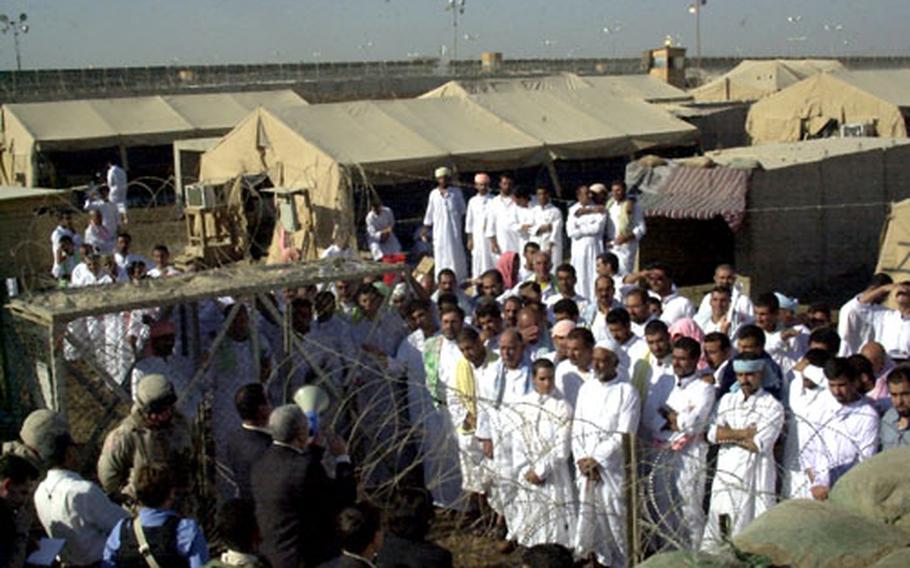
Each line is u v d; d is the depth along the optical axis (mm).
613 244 15039
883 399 7160
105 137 28422
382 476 8695
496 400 7895
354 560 4961
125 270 13672
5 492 5500
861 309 9656
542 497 7445
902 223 14242
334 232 17828
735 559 4020
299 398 6957
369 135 19391
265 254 20578
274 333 9000
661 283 10039
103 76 44188
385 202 19594
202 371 7941
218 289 7965
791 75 37812
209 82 47406
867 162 17031
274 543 5832
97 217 17000
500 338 7863
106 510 6031
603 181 23125
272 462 5957
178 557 5367
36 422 6152
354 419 8828
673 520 7121
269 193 20516
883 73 28281
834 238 16578
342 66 52281
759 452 6672
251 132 19828
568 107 23281
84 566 5980
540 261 10969
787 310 8852
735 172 15516
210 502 8141
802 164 16078
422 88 44125
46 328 7641
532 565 4445
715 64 63125
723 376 7211
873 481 4414
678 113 27984
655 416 7352
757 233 15594
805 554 4023
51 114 28984
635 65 58344
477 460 8102
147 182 30031
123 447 6793
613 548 7223
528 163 20750
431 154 19203
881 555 3969
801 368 7188
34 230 14414
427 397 8617
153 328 8023
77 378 8422
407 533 5133
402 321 9391
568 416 7418
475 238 16609
